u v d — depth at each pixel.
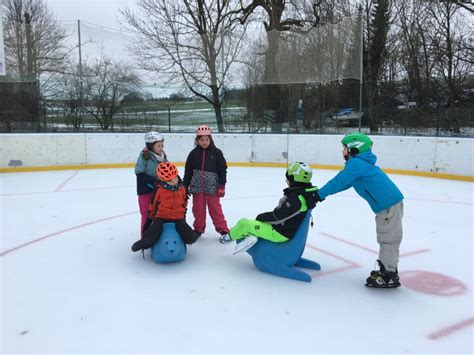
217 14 16.23
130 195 6.90
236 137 10.70
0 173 9.04
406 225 5.13
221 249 4.13
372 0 21.61
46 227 4.94
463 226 5.09
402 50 21.33
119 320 2.68
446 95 19.09
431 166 8.82
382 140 9.48
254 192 7.20
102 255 3.96
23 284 3.26
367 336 2.52
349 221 5.30
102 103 12.05
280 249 3.37
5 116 11.55
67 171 9.52
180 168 10.27
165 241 3.50
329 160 10.04
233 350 2.35
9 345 2.39
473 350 2.38
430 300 3.03
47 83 11.67
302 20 17.16
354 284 3.30
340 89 14.93
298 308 2.87
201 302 2.95
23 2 15.61
